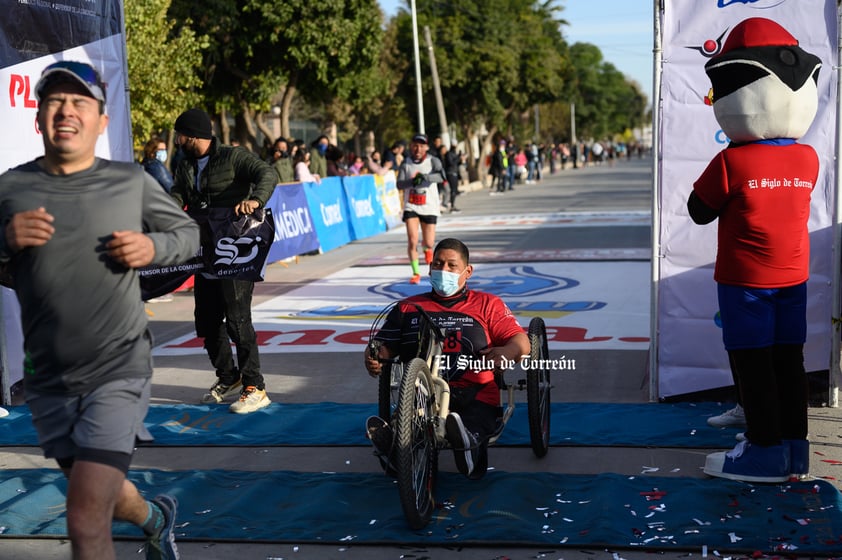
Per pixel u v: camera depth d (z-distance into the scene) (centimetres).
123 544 463
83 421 329
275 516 497
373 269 1481
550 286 1237
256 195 674
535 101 5856
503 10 5244
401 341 538
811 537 440
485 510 489
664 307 687
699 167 670
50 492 525
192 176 693
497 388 542
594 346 877
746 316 514
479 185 4503
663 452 581
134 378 338
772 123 508
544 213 2538
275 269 1533
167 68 2072
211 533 468
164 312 1166
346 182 1955
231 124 4203
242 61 2877
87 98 334
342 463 579
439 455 586
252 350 700
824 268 666
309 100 3284
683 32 659
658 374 692
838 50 647
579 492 510
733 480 520
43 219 317
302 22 2714
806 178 513
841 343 766
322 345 927
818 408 673
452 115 5372
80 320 328
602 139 13888
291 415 682
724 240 522
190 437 636
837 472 539
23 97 745
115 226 333
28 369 336
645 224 2073
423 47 5019
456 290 535
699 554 432
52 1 766
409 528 468
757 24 522
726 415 625
